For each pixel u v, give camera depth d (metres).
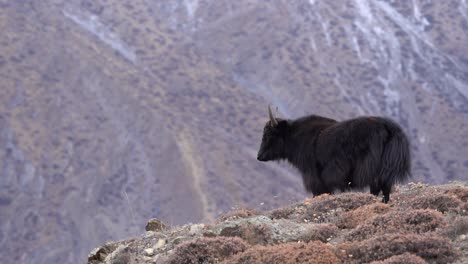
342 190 62.38
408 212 45.47
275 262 40.31
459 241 41.59
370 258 40.12
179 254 44.25
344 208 53.19
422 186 66.12
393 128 60.72
